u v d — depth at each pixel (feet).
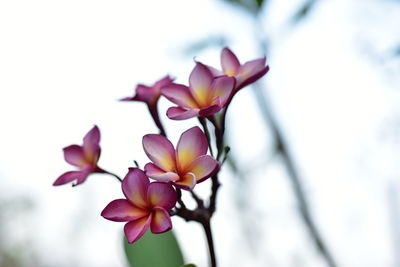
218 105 2.56
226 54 2.84
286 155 3.93
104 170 2.88
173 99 2.65
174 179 2.50
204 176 2.50
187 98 2.67
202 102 2.67
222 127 2.75
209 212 2.70
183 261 3.11
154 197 2.52
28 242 6.68
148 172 2.52
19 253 6.66
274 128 3.94
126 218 2.53
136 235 2.48
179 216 2.66
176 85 2.67
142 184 2.54
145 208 2.54
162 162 2.55
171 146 2.56
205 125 2.69
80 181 2.79
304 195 3.89
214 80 2.67
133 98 2.98
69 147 2.90
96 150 2.86
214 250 2.72
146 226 2.48
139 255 3.10
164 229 2.48
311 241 3.86
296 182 3.91
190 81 2.68
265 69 2.77
